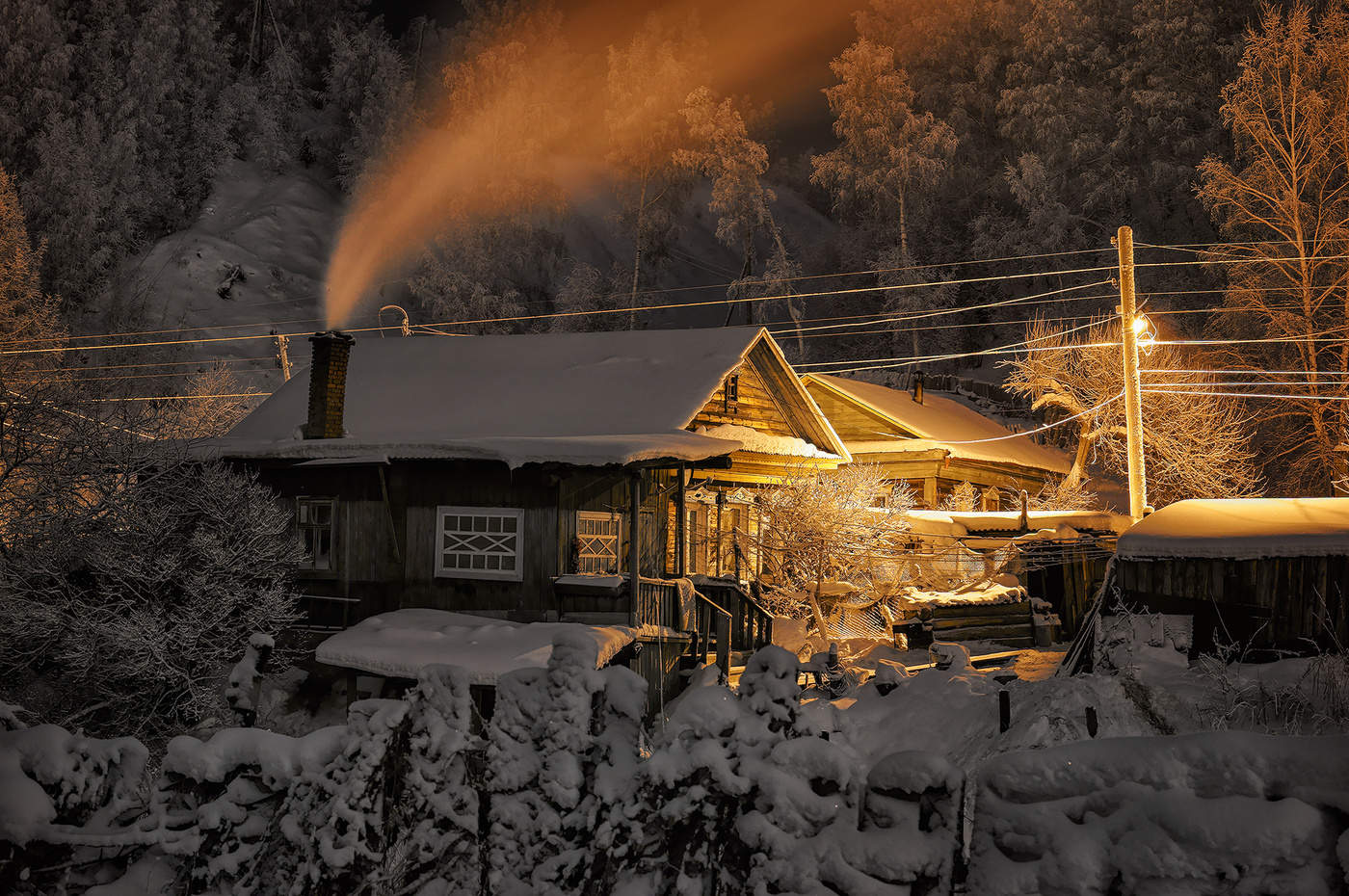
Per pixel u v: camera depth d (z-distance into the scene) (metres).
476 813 6.08
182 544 16.25
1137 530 14.45
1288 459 33.88
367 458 17.45
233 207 70.75
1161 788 4.48
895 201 51.75
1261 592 13.35
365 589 17.77
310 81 88.56
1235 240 36.03
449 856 6.07
